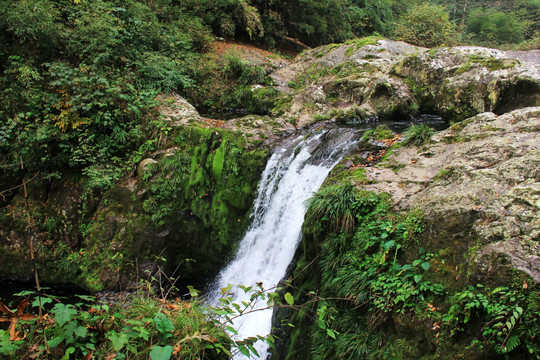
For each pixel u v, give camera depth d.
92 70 8.65
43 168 8.23
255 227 7.45
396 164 5.48
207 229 7.95
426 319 3.42
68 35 8.91
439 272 3.60
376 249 4.30
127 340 2.63
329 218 4.87
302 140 8.02
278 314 5.23
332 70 11.15
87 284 7.45
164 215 7.74
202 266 8.04
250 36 14.35
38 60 8.70
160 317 2.90
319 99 9.80
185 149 8.19
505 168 3.93
